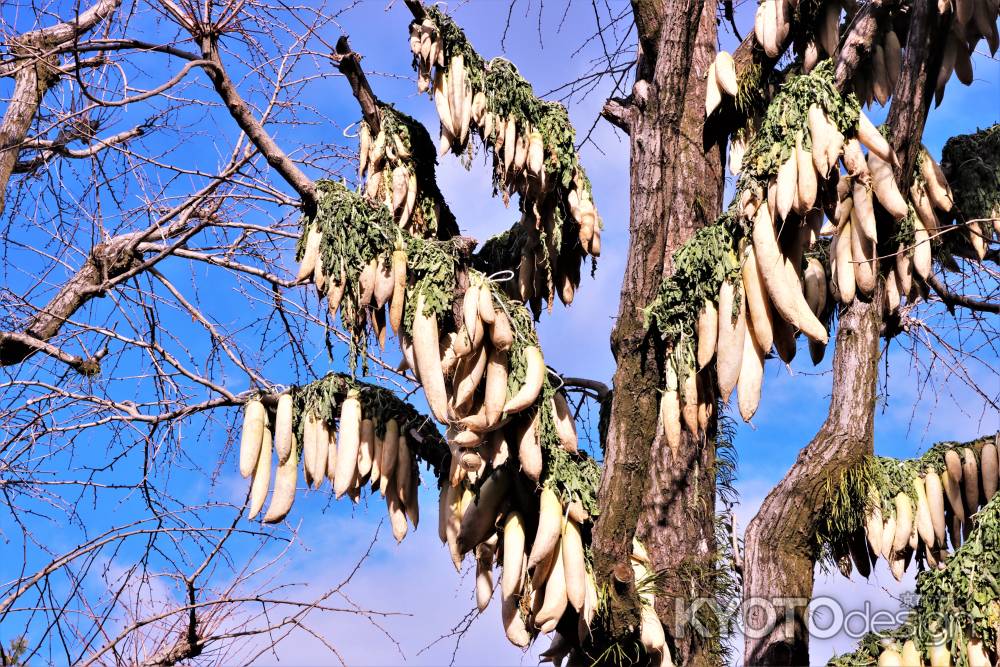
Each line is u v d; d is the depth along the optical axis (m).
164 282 6.95
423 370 4.59
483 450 4.67
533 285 6.05
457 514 5.21
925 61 4.79
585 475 4.96
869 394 4.92
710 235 4.44
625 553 4.84
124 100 5.20
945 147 5.85
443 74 5.61
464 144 5.63
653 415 4.80
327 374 5.40
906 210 4.64
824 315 5.69
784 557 4.78
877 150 4.45
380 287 4.73
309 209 5.07
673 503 5.44
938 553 5.45
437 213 5.93
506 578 4.74
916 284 5.56
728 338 4.32
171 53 5.49
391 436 5.29
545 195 5.89
